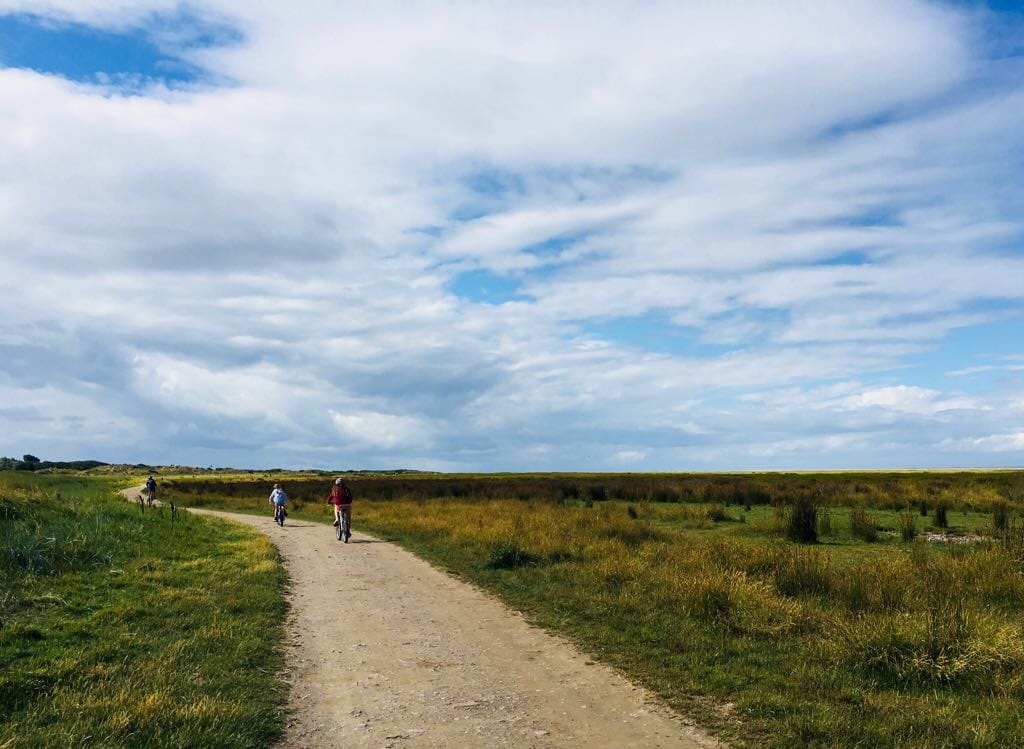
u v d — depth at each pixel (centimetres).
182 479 9281
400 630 951
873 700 636
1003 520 1808
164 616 974
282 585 1290
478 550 1662
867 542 1736
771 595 997
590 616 993
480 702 663
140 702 610
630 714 628
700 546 1422
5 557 1211
